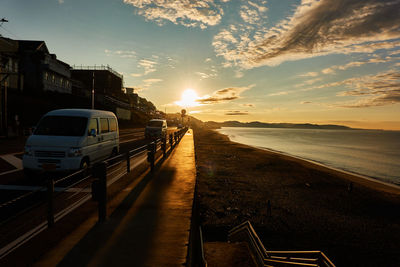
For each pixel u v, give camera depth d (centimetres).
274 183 1672
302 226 981
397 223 1105
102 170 408
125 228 386
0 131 2078
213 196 1255
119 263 282
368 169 3045
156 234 365
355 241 893
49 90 3697
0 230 389
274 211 1107
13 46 2945
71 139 709
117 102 6012
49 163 675
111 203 518
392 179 2439
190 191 622
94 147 809
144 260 290
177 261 290
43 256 293
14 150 1384
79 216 459
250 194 1346
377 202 1418
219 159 2703
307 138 12338
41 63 3519
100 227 388
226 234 852
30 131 2258
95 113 875
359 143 9606
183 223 410
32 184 681
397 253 820
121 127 4947
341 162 3606
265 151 4091
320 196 1445
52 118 773
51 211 400
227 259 455
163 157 1247
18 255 311
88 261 284
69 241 335
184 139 2655
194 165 1032
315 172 2266
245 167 2259
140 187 661
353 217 1144
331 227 995
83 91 4925
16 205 515
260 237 869
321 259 407
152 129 2406
